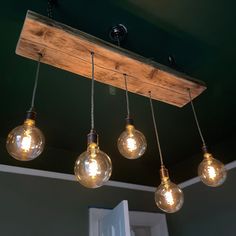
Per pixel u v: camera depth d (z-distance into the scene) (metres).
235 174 2.64
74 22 1.50
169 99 1.65
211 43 1.65
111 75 1.40
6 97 2.05
